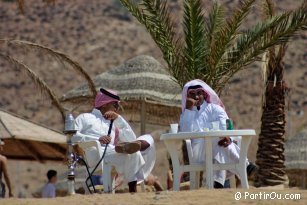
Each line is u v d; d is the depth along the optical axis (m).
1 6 176.25
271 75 30.34
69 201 16.36
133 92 32.31
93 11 175.88
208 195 16.34
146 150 20.38
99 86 33.09
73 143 20.38
